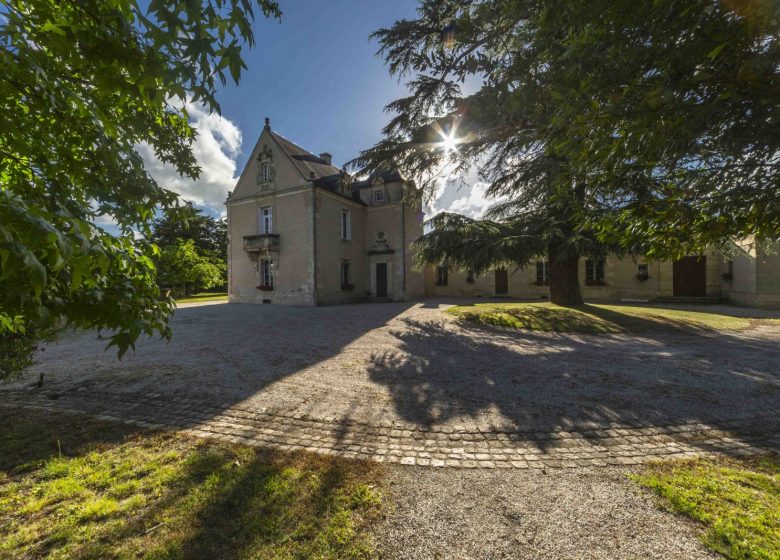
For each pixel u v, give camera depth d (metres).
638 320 10.24
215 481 2.51
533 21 2.61
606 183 2.18
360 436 3.33
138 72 1.54
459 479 2.58
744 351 6.89
